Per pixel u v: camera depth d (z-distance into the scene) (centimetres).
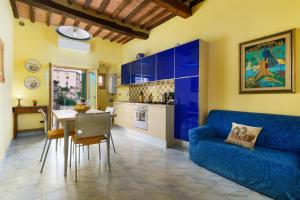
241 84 296
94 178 227
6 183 210
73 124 274
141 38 537
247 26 289
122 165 273
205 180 226
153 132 406
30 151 330
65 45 546
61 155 313
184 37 411
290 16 240
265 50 263
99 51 633
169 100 426
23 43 490
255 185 196
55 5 380
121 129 566
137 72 532
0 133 259
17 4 407
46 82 524
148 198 184
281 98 248
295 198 163
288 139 215
